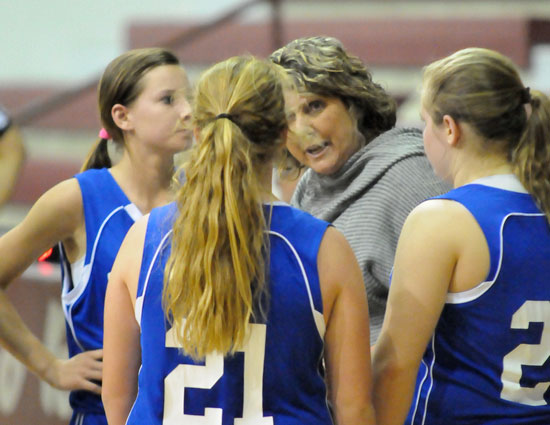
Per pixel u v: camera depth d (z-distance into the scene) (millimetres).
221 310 5172
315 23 20297
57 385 7605
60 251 7855
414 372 5879
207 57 21422
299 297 5289
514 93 5789
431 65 6109
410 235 5859
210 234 5156
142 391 5523
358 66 7445
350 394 5477
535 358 5789
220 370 5293
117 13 22016
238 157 5195
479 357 5797
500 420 5785
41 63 22203
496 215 5711
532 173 5812
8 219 20500
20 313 11977
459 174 6020
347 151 7488
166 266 5348
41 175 20906
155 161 7832
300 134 6230
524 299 5707
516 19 18500
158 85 7727
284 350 5285
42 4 22172
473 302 5723
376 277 7086
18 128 15867
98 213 7551
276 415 5273
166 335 5398
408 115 16391
